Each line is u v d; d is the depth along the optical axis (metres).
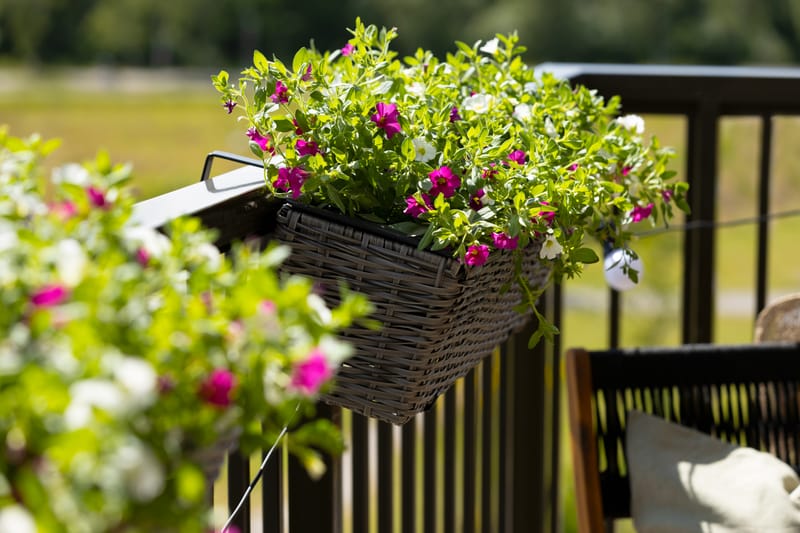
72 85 33.00
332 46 32.91
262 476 1.55
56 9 33.81
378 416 1.31
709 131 2.44
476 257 1.19
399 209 1.32
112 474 0.64
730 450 1.78
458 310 1.27
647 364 1.86
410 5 30.84
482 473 2.23
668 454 1.78
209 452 0.81
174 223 0.89
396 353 1.26
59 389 0.66
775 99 2.42
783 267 16.05
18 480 0.65
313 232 1.28
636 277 1.55
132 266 0.78
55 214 0.84
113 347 0.72
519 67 1.63
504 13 29.98
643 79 2.38
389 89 1.35
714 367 1.87
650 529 1.73
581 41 29.41
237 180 1.41
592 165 1.44
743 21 28.66
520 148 1.42
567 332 15.33
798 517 1.67
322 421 0.88
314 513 1.71
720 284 18.36
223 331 0.79
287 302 0.80
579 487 1.79
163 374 0.74
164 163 25.52
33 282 0.75
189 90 33.25
